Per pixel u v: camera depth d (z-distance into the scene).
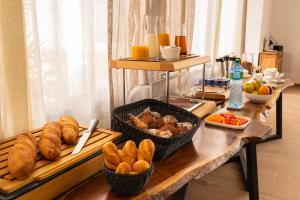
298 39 6.20
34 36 1.17
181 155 1.15
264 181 2.24
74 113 1.48
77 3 1.42
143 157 0.91
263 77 2.79
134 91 1.95
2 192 0.76
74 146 1.03
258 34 5.29
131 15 1.85
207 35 3.21
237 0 4.37
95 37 1.60
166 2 2.20
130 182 0.83
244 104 2.05
